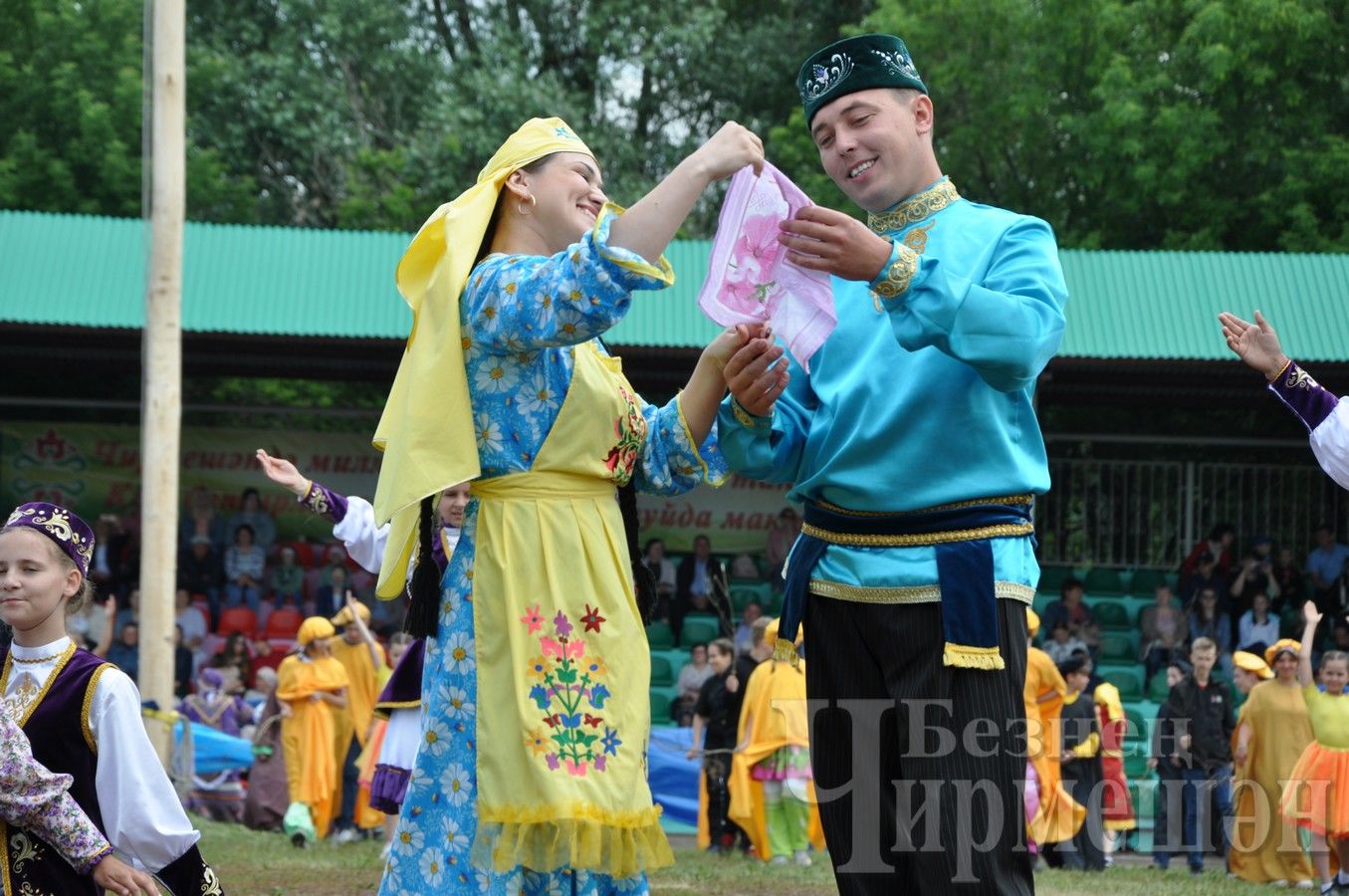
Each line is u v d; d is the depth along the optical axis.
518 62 24.39
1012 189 23.06
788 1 26.50
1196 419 19.58
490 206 3.78
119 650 15.40
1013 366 3.77
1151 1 21.33
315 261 14.70
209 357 16.31
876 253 3.73
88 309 14.21
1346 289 14.73
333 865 10.27
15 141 22.73
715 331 14.45
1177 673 12.18
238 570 17.25
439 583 3.78
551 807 3.47
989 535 4.02
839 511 4.18
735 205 3.94
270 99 23.61
